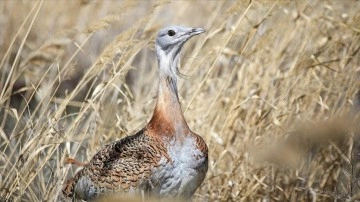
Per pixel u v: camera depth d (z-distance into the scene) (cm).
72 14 1708
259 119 1238
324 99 1255
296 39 1323
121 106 1384
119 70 1229
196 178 1084
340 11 1346
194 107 1285
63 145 1312
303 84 1262
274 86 1272
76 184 1113
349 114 1225
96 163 1091
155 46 1115
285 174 1216
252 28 1260
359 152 1207
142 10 1666
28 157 1152
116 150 1088
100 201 1082
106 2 1728
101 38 1650
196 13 1666
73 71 1240
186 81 1364
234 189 1202
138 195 1059
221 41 1297
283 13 1342
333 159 1215
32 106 1432
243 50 1266
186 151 1072
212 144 1236
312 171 1220
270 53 1307
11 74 1280
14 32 1639
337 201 1208
